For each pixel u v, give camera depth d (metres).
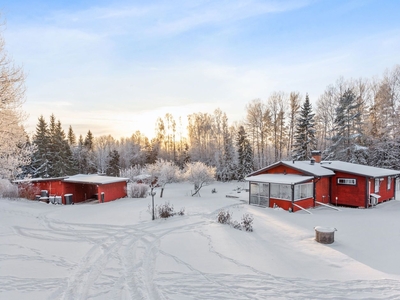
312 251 8.83
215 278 6.33
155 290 5.64
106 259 7.59
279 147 43.34
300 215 15.28
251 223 12.94
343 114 31.80
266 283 6.12
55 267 6.83
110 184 21.92
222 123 49.91
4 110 14.04
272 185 18.30
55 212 15.09
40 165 37.59
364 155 30.94
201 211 15.61
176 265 7.13
